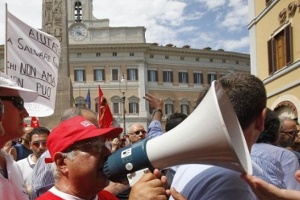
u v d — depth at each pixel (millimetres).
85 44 56844
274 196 1592
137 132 6719
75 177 2205
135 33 59094
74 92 56969
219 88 1724
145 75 57781
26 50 6531
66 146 2197
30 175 5238
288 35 14859
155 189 1759
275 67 16078
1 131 2297
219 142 1587
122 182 1877
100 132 2203
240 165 1604
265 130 3441
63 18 19109
